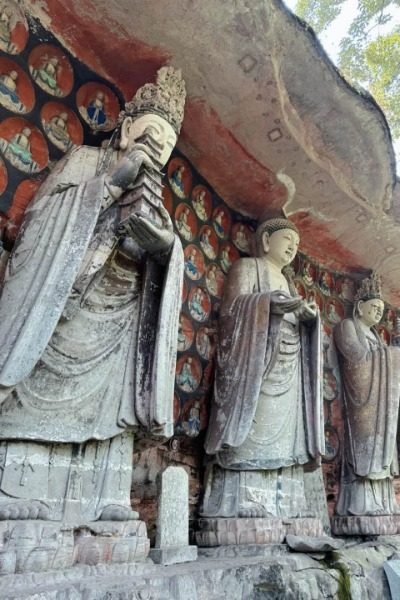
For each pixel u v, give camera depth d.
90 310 3.80
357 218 7.09
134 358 3.91
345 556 4.83
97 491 3.60
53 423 3.43
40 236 3.61
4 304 3.41
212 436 5.02
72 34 4.79
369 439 6.62
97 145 4.89
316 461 5.39
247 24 4.76
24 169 4.32
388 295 8.68
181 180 5.89
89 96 4.96
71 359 3.61
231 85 5.28
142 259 4.11
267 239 6.25
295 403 5.48
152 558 3.81
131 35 4.81
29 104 4.48
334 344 7.40
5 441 3.25
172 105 4.45
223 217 6.44
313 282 7.58
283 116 5.59
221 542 4.55
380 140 6.08
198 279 5.83
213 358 5.70
